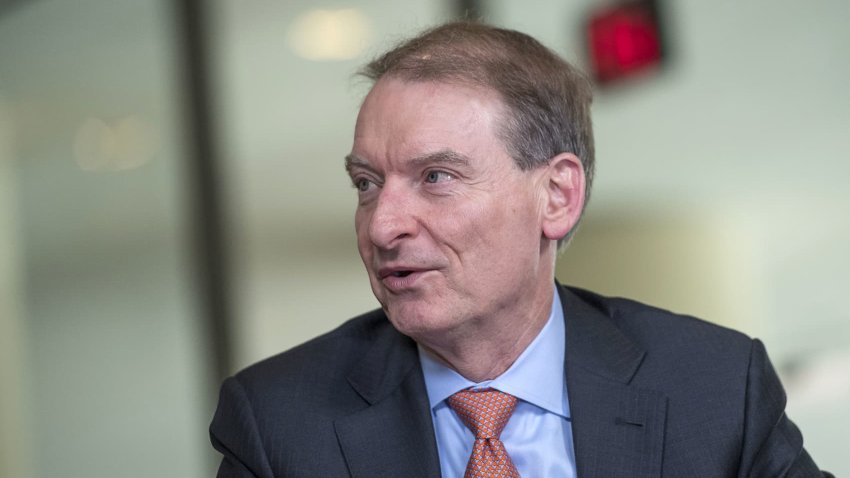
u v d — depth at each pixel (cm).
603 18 701
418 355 450
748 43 655
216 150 962
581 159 443
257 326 941
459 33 422
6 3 1071
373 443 427
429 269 400
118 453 1025
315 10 883
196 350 976
